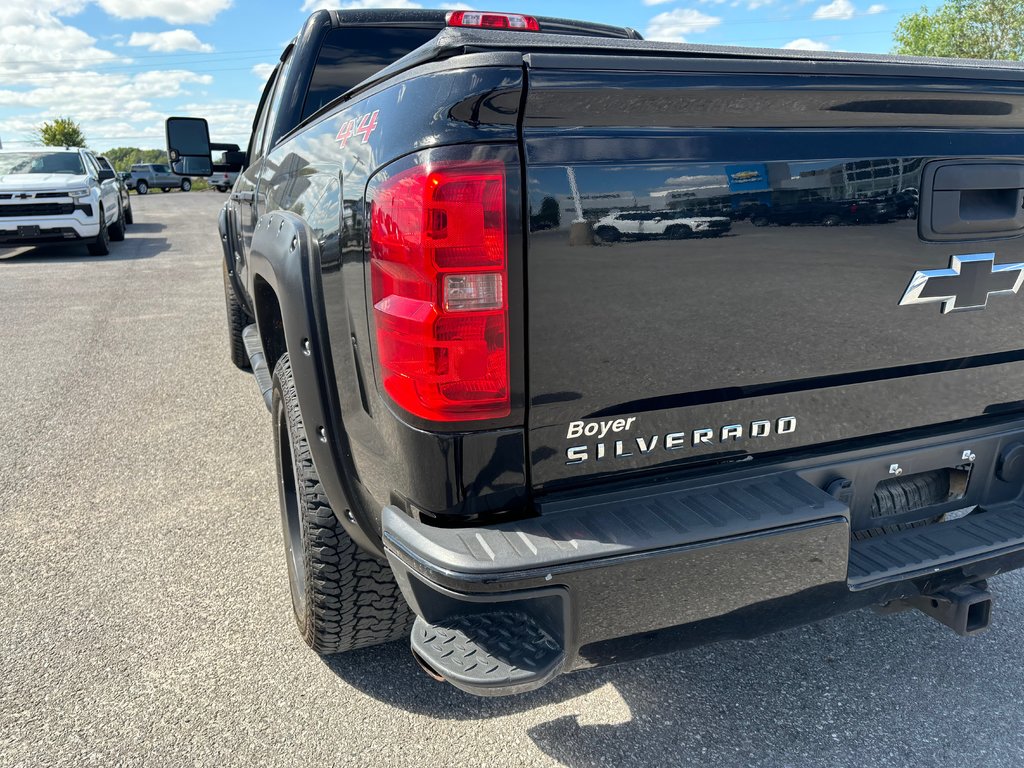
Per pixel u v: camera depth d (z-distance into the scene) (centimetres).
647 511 168
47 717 222
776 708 227
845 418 194
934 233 188
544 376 157
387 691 235
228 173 448
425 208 146
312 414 198
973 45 3675
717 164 163
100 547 318
